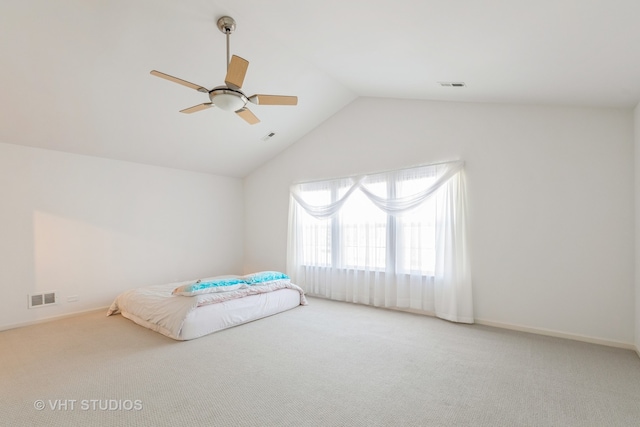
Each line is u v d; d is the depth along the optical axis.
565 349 2.98
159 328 3.51
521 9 1.84
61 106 3.46
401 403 2.09
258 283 4.16
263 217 6.15
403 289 4.31
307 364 2.68
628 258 3.02
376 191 4.60
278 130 5.11
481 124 3.80
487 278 3.72
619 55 2.12
